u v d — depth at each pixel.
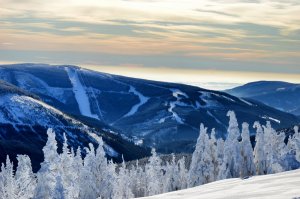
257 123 51.75
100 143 49.84
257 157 51.09
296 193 19.66
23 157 55.09
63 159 51.41
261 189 22.70
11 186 52.03
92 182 48.31
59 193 37.59
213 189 26.73
